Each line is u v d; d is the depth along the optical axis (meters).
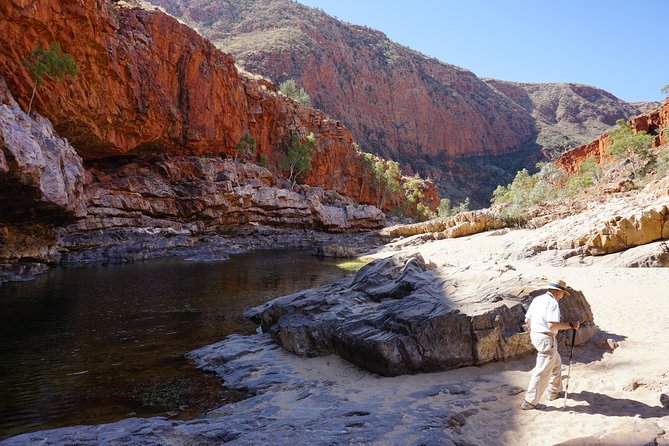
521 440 4.95
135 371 9.54
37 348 11.26
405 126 195.38
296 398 7.38
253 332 12.82
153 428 5.86
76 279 23.67
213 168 52.56
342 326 9.48
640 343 8.05
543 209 51.91
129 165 46.88
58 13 32.91
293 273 27.91
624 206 28.02
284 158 75.19
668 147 70.69
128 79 42.53
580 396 6.05
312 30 185.00
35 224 25.02
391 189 97.56
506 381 6.97
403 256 14.11
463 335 7.81
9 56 29.77
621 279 17.38
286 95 89.06
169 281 23.34
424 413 5.77
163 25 49.47
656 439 4.24
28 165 20.27
